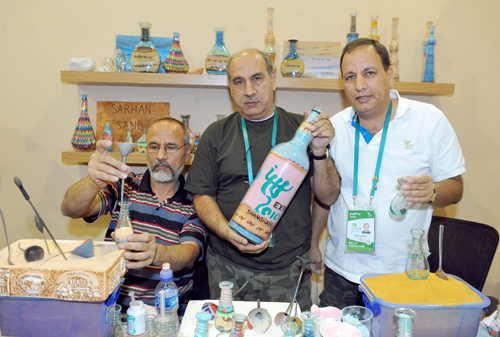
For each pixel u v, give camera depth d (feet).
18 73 7.54
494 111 8.02
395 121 4.78
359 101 4.56
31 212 7.88
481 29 7.80
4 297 2.97
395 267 4.85
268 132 5.10
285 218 4.95
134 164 7.89
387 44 7.75
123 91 7.67
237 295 5.10
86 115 7.04
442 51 7.84
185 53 7.57
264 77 4.80
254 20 7.54
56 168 7.79
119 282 3.26
